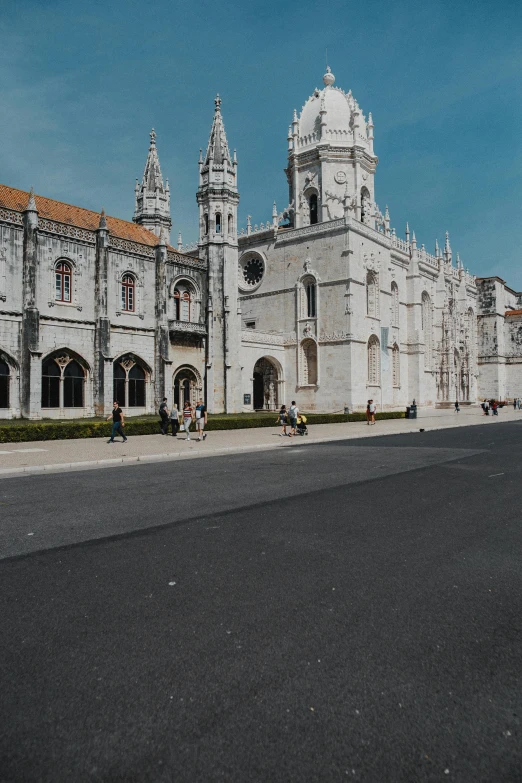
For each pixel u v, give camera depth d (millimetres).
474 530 9617
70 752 3727
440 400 78250
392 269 68562
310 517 10656
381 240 63062
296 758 3658
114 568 7645
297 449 25109
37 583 7059
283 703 4285
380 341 62188
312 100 66188
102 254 40281
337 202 63125
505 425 43344
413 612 6078
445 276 82688
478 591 6719
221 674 4734
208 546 8688
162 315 44031
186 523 10242
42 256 37250
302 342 60562
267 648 5215
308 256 60438
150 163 55250
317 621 5832
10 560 8047
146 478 16188
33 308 35938
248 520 10445
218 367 48656
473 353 92688
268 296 64000
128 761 3633
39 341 36750
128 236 45250
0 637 5496
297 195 65250
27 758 3672
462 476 15875
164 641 5379
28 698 4375
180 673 4754
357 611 6105
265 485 14523
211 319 48438
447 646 5262
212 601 6414
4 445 25953
